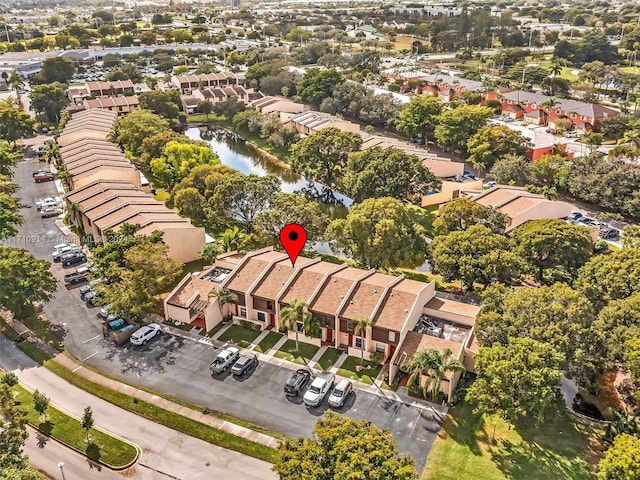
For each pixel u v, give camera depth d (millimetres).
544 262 75625
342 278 68250
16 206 94125
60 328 69500
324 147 119188
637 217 102625
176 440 51688
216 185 98688
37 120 170125
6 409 47438
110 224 85750
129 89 194125
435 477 47031
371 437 40312
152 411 55125
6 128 142000
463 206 83812
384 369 61312
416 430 52438
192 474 47875
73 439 51562
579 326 53781
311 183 126875
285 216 84562
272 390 58250
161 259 70062
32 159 139125
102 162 114500
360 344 64000
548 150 127875
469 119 134000
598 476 42531
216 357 62812
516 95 179500
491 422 53406
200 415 54562
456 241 75688
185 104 187125
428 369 54656
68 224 100188
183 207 98500
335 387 56719
